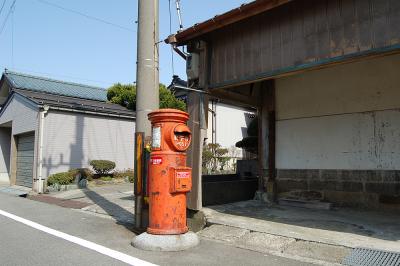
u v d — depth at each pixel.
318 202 8.17
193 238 5.37
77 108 14.87
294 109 9.03
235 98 8.53
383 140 7.54
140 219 6.32
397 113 7.37
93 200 10.55
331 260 4.61
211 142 21.42
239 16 5.92
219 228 6.21
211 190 8.62
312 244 5.05
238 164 12.50
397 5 4.61
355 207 7.87
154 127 5.54
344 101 8.16
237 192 9.40
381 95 7.61
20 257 4.80
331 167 8.28
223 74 6.77
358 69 7.98
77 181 13.97
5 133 19.45
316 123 8.61
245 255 4.87
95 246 5.36
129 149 16.91
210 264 4.48
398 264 4.25
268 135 9.54
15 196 12.68
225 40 6.77
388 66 7.54
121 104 21.58
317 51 5.39
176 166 5.39
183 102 20.77
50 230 6.53
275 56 5.93
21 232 6.38
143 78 6.59
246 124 24.00
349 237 5.40
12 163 16.55
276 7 5.76
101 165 14.82
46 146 14.02
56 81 21.27
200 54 7.17
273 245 5.26
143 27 6.70
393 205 7.35
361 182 7.80
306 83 8.84
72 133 14.87
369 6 4.88
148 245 5.11
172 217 5.30
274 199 9.10
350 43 5.03
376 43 4.78
